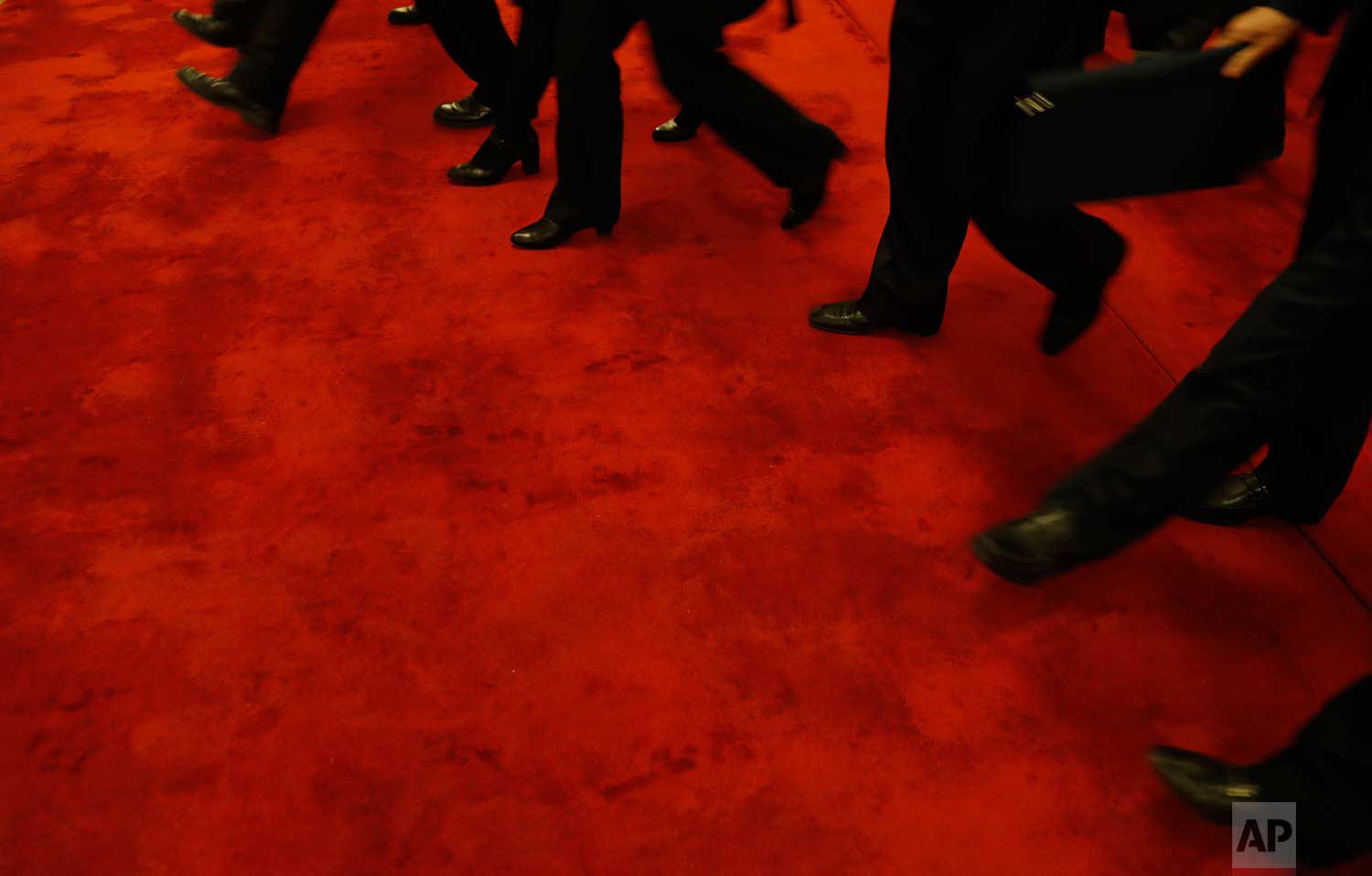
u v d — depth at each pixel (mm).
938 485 2207
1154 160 1759
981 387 2465
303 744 1722
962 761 1695
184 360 2555
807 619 1923
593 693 1799
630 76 3900
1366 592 1976
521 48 2986
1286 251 2953
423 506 2160
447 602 1959
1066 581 1993
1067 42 1988
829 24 4238
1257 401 1532
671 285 2811
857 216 3107
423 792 1652
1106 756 1700
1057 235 2207
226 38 3861
